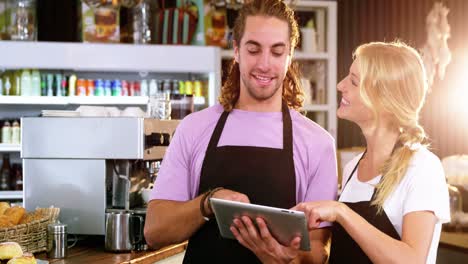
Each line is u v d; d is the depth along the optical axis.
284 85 2.50
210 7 6.04
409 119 2.21
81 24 5.80
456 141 6.65
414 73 2.20
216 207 2.08
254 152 2.32
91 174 3.26
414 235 2.08
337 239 2.33
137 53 5.62
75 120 3.28
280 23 2.21
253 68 2.22
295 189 2.32
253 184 2.31
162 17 5.95
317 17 6.72
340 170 5.79
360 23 7.07
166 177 2.35
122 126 3.23
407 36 6.92
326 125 6.71
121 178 3.27
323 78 6.71
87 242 3.37
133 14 5.82
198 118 2.39
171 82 5.86
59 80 5.71
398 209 2.16
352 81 2.30
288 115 2.38
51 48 5.48
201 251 2.35
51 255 2.93
